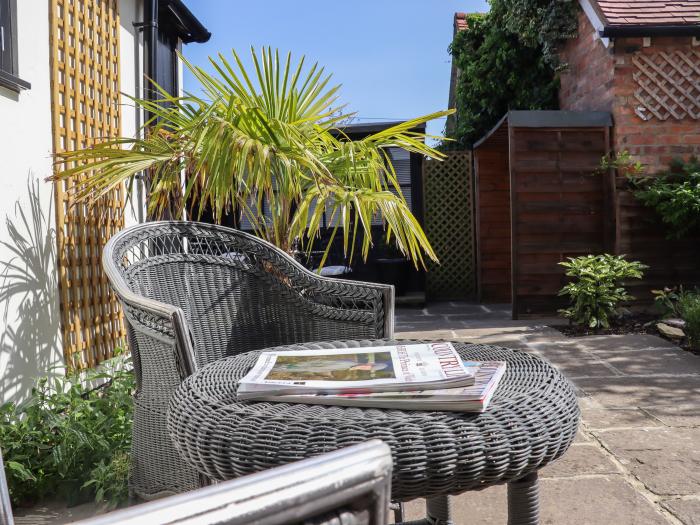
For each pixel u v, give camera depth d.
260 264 2.19
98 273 3.84
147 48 4.73
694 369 3.98
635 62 6.20
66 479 2.30
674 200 5.76
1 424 2.44
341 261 8.83
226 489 0.36
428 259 8.71
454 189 8.74
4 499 0.54
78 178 3.61
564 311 5.81
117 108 4.27
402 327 6.28
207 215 7.40
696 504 2.06
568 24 7.21
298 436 0.99
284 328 2.14
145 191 4.57
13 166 3.09
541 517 1.99
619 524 1.93
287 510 0.38
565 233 6.44
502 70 8.74
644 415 3.06
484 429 1.01
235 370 1.42
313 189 3.23
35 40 3.30
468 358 1.49
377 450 0.43
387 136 3.49
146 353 1.78
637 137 6.25
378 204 3.30
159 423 1.77
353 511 0.41
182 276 2.08
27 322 3.13
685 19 6.03
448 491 0.98
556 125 6.29
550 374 1.29
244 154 2.96
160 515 0.34
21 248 3.12
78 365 3.47
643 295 6.29
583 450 2.60
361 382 1.13
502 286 8.36
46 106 3.39
